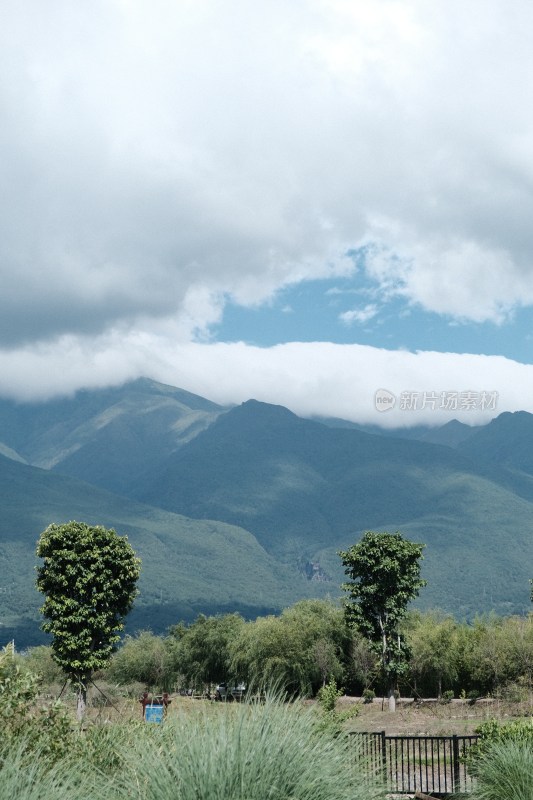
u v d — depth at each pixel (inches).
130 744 351.9
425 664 2316.7
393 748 979.3
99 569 1563.7
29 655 2277.3
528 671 1959.9
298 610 2731.3
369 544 2116.1
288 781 267.9
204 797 257.9
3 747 318.0
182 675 3043.8
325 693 840.9
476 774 454.3
